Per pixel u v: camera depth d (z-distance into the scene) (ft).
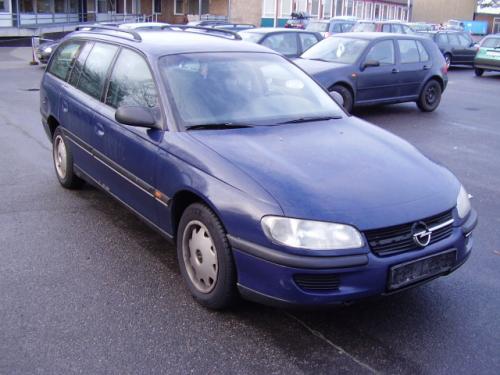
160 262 14.55
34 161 23.80
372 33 39.96
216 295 11.71
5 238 15.78
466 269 14.64
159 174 13.05
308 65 36.58
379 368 10.39
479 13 183.52
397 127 34.86
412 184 11.68
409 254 10.71
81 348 10.75
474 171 24.89
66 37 20.62
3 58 70.23
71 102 18.04
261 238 10.52
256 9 119.55
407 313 12.32
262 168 11.46
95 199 19.19
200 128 13.21
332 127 14.33
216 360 10.51
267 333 11.42
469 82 63.05
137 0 123.03
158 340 11.09
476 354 10.90
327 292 10.34
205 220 11.69
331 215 10.36
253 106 14.35
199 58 15.06
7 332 11.21
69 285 13.21
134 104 14.67
